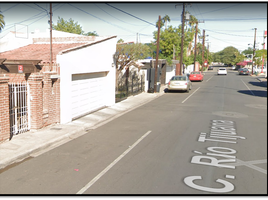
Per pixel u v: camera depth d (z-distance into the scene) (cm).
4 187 497
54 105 1003
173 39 3628
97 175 552
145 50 1848
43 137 829
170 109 1423
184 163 620
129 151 712
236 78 4319
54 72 981
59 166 605
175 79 2317
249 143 788
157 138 843
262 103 1655
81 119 1129
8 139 776
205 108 1455
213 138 843
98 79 1368
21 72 855
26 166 607
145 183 513
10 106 853
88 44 1170
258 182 520
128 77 1977
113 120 1146
